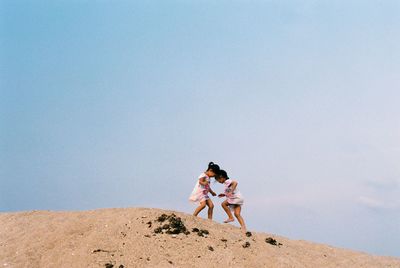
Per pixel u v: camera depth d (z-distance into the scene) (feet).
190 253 27.58
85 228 30.55
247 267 27.25
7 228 31.63
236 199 34.09
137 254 27.14
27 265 26.73
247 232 32.45
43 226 31.40
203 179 34.47
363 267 32.12
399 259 35.63
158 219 31.04
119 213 32.58
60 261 26.94
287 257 30.07
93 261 26.40
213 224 32.91
